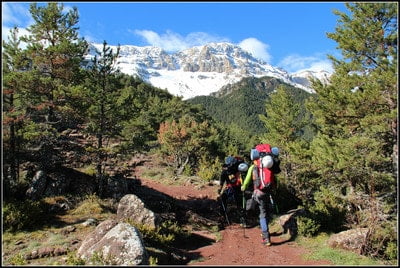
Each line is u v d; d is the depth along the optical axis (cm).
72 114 1803
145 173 3938
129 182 2297
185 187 3048
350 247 976
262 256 919
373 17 1639
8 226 1248
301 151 2119
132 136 1997
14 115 1558
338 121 1780
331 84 1789
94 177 2053
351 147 1460
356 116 1628
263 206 895
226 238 1333
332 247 984
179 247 1237
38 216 1366
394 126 1402
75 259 810
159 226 1299
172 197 2430
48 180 1712
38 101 1764
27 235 1211
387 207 1281
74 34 1895
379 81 1426
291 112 2655
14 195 1548
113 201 1770
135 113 1944
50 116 1858
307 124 2664
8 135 1609
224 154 4847
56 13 1806
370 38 1569
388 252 991
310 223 1116
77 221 1407
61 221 1400
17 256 934
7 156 1574
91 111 1803
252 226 1498
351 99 1536
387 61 1403
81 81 1952
